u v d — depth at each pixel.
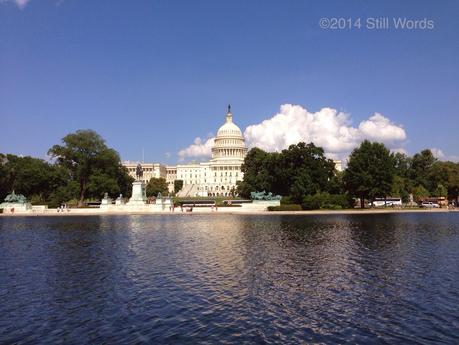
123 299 23.62
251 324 19.64
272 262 33.50
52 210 118.56
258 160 155.50
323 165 129.88
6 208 117.62
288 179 129.75
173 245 43.47
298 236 50.34
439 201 139.62
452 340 17.83
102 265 32.88
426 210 117.06
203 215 100.06
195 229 60.91
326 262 33.44
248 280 27.61
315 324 19.66
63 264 33.44
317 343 17.53
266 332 18.69
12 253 39.00
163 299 23.53
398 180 147.62
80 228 64.31
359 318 20.42
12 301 23.48
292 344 17.44
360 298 23.61
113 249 40.97
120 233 55.97
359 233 53.38
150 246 42.88
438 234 51.94
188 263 33.31
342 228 60.28
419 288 25.66
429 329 19.03
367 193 116.75
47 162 147.00
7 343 17.77
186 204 134.50
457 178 155.50
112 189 136.38
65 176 142.75
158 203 119.50
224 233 54.69
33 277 29.02
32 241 47.81
